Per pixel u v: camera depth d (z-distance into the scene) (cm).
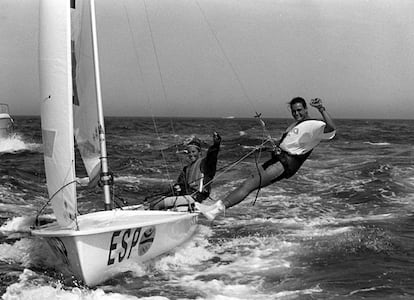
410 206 959
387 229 760
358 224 795
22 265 571
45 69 518
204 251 634
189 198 669
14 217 825
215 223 798
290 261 596
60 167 514
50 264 572
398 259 605
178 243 625
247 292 493
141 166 1576
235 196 631
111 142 2727
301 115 624
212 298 477
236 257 612
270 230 753
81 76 646
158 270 561
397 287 507
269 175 628
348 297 479
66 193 507
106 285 509
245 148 2191
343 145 2689
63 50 506
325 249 645
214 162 691
